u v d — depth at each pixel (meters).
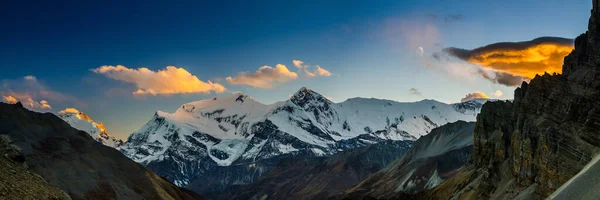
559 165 92.62
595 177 68.50
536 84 123.38
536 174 105.62
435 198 184.62
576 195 68.81
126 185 142.62
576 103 100.69
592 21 114.81
